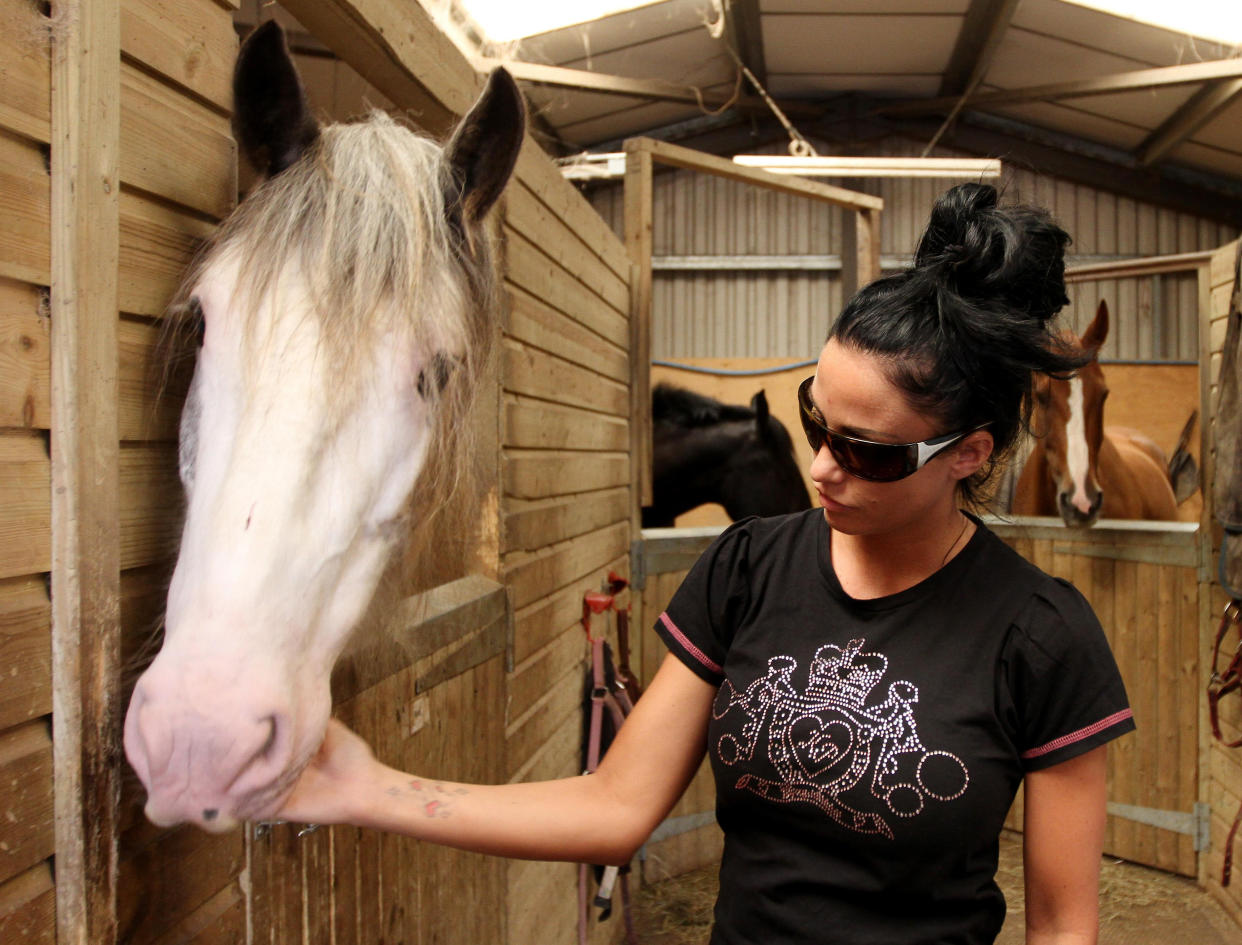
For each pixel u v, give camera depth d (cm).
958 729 68
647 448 283
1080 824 70
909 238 663
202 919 79
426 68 128
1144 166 617
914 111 644
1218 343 280
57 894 63
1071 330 75
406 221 74
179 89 77
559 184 196
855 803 69
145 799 72
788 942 72
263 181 80
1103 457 365
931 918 70
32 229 61
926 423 65
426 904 126
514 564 168
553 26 295
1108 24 449
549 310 192
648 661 288
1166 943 257
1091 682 69
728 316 682
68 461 63
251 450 64
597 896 194
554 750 199
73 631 63
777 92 643
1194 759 297
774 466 367
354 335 68
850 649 74
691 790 299
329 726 73
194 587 60
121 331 72
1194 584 296
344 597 69
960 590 73
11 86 59
